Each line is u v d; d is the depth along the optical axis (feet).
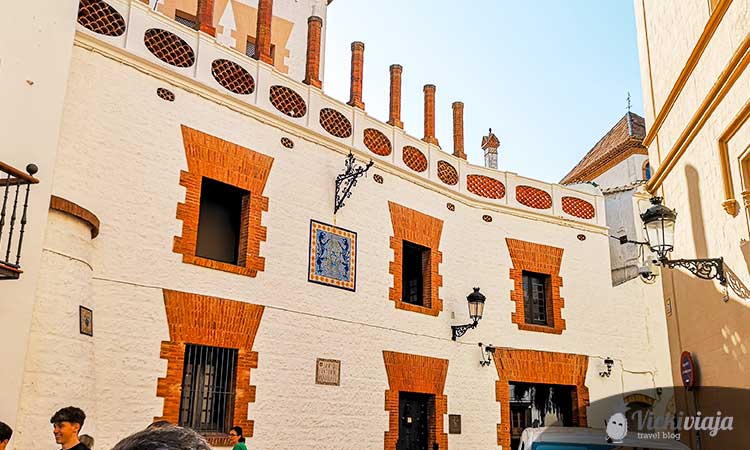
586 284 59.93
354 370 43.62
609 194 65.72
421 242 50.72
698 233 35.01
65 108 33.81
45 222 27.91
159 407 34.12
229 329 37.78
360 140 48.26
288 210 42.42
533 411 55.11
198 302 36.78
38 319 27.99
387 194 49.06
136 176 35.83
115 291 33.81
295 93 44.88
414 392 47.47
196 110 39.24
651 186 42.83
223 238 40.45
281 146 43.06
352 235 45.85
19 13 28.32
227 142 40.24
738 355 30.40
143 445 7.03
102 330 32.91
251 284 39.42
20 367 25.89
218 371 37.35
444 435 48.57
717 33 31.76
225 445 36.09
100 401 32.14
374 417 44.14
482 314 52.31
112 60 36.22
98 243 33.68
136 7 37.76
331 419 41.55
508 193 58.23
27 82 28.14
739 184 29.89
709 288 33.76
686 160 36.45
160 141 37.24
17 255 24.36
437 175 53.57
